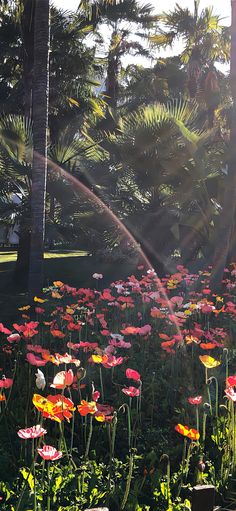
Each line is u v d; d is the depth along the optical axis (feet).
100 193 39.09
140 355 18.33
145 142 35.04
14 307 30.53
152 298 22.18
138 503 10.02
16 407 14.51
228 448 11.59
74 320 21.26
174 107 38.68
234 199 28.53
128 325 19.67
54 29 50.88
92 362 15.40
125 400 15.02
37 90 24.08
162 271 37.86
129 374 11.95
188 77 73.51
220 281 28.07
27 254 42.57
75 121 58.65
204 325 22.61
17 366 16.78
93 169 40.52
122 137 37.35
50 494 9.76
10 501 9.64
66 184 39.27
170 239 37.50
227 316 23.86
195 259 38.86
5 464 11.25
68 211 39.11
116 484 10.58
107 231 39.24
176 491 10.59
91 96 61.46
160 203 38.47
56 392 15.23
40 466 11.04
